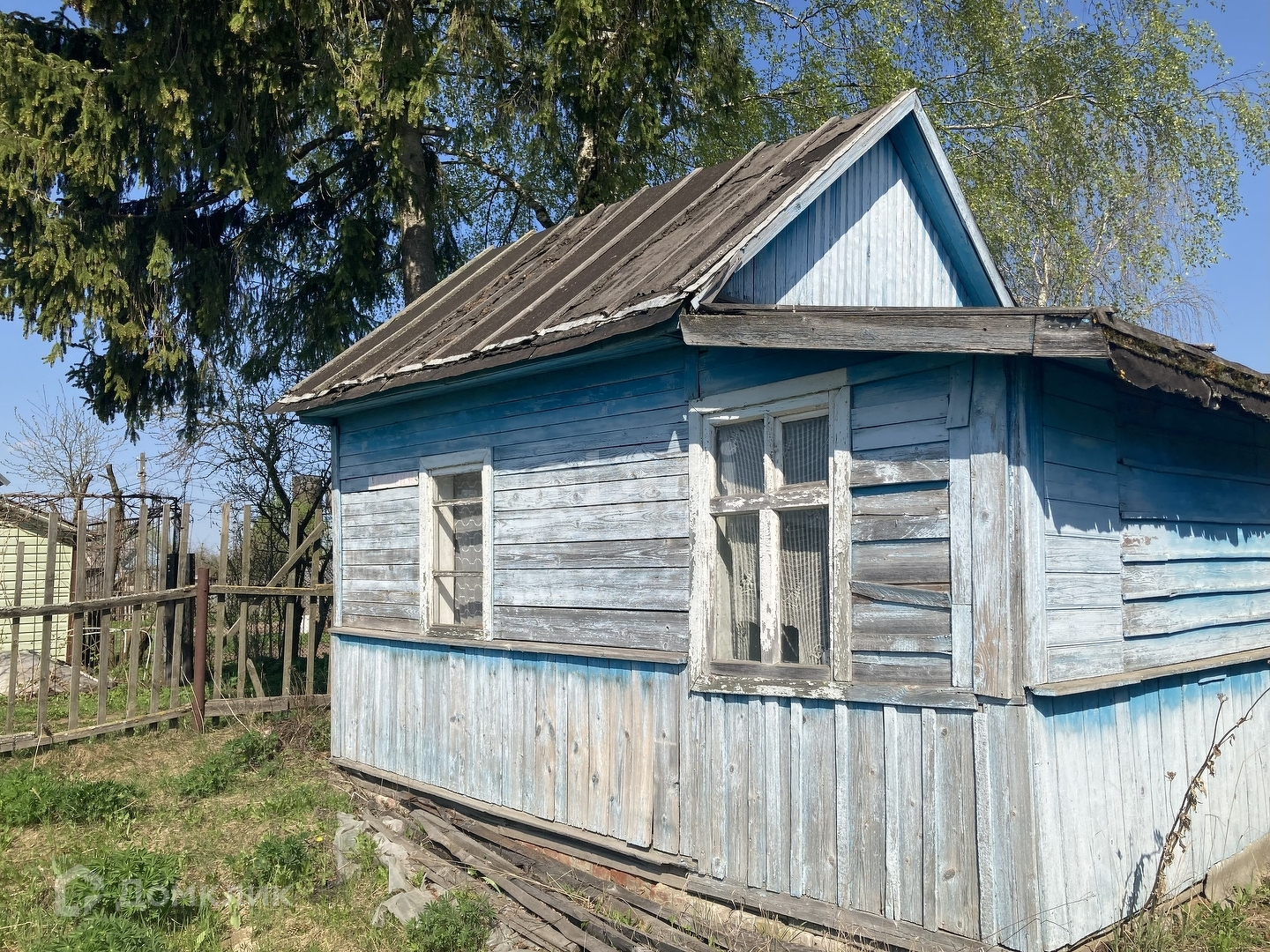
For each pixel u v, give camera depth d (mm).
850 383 5250
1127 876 5059
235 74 11992
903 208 8195
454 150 17359
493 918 5719
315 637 11625
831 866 5145
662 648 6133
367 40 12625
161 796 8398
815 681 5277
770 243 6781
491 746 7430
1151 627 5566
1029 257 20172
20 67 11039
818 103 18719
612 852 6422
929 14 18828
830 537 5305
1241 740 6398
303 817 7801
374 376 8133
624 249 7645
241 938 5754
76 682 9992
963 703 4656
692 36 13586
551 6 13797
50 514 9859
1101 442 5262
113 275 12047
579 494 6793
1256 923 5574
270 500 19734
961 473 4770
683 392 6105
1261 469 6996
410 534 8422
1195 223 19359
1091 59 18906
